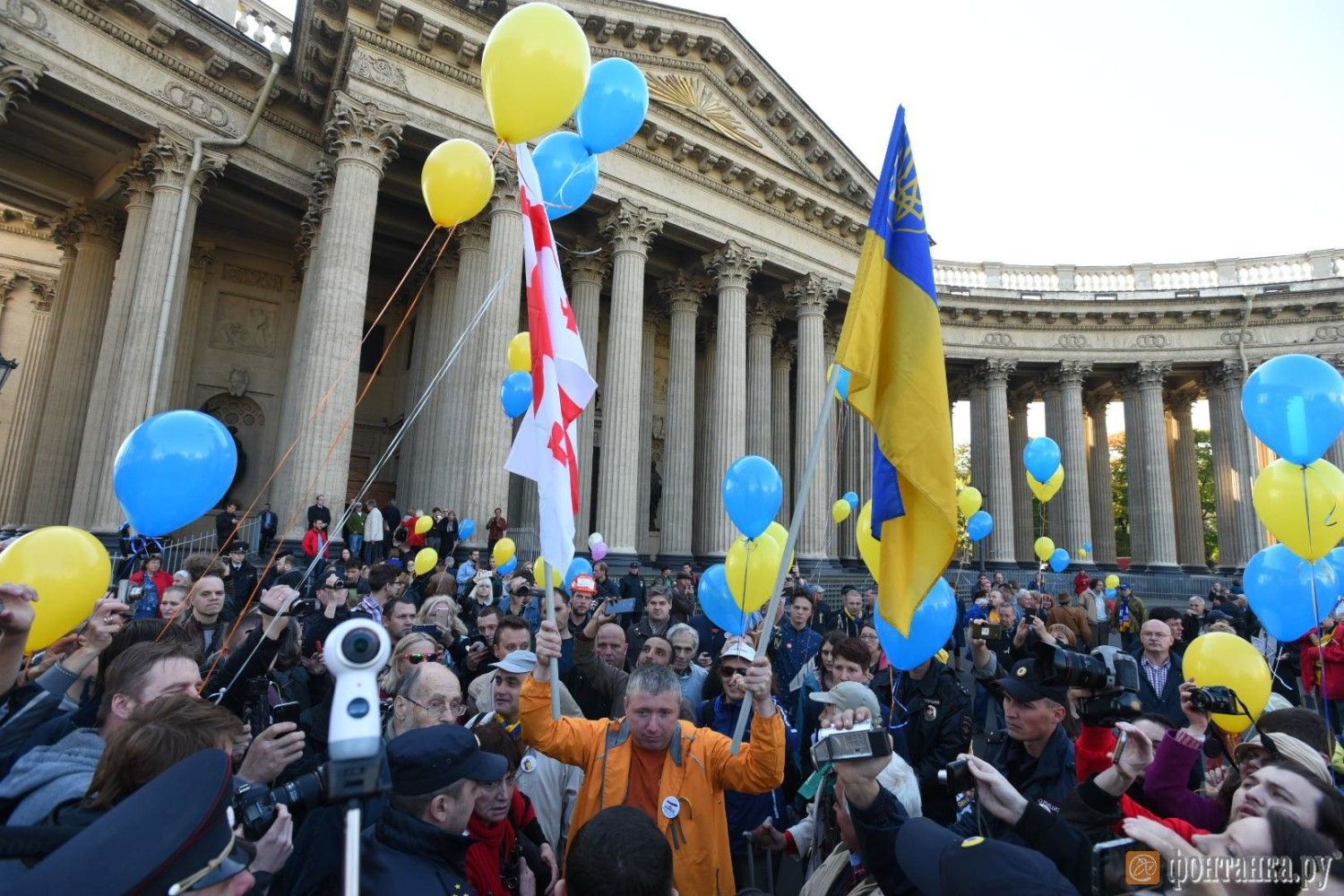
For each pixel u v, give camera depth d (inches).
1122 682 150.3
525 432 174.6
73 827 79.6
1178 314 1467.8
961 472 2487.7
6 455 1052.5
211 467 187.2
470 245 824.9
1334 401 228.4
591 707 233.0
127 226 780.6
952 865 87.3
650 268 1084.5
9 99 655.8
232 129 813.2
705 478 1014.4
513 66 181.2
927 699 221.1
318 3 741.9
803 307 1089.4
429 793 109.7
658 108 924.0
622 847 92.0
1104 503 1642.5
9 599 111.3
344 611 279.9
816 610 600.7
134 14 731.4
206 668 206.8
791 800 227.8
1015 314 1502.2
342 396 670.5
